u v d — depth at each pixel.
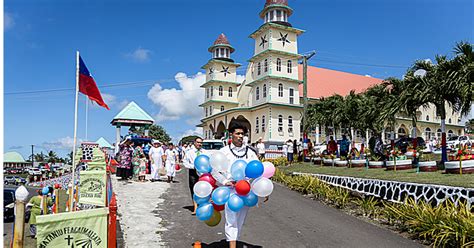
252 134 42.66
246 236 7.68
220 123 46.88
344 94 47.12
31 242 11.34
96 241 4.86
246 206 6.06
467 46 12.92
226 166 6.02
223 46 50.25
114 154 28.73
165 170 18.42
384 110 16.12
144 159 17.56
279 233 7.98
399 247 7.10
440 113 14.20
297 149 28.52
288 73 41.41
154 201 11.67
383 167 16.23
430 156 18.59
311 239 7.57
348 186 12.52
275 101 40.22
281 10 42.12
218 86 49.91
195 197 6.43
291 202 11.88
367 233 8.10
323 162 20.86
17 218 5.92
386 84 20.38
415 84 14.16
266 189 5.86
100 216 4.91
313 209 10.81
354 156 19.09
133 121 28.95
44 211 12.36
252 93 43.72
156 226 8.46
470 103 12.73
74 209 11.12
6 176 49.03
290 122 40.88
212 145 23.50
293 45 41.97
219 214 6.44
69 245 4.71
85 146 24.53
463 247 6.38
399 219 8.51
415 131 18.09
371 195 11.00
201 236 7.67
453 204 7.68
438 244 6.83
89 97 7.99
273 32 40.88
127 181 17.00
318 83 46.94
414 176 11.16
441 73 13.43
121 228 8.26
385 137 43.72
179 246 6.99
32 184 43.88
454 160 11.73
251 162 5.92
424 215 7.63
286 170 20.41
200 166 6.33
